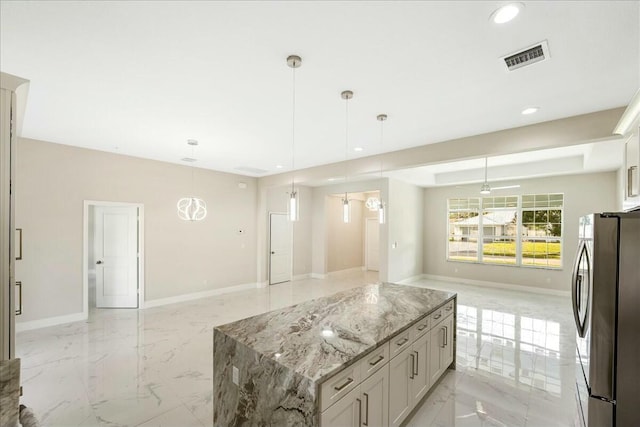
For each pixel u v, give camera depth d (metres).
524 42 1.91
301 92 2.65
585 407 2.14
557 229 6.46
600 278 1.96
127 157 5.13
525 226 6.87
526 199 6.88
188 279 5.94
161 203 5.56
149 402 2.51
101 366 3.13
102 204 4.85
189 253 5.96
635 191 2.32
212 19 1.71
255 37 1.88
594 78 2.35
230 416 1.89
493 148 3.68
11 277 1.60
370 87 2.55
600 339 1.96
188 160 5.48
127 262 5.28
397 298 2.93
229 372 1.91
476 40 1.89
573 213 6.23
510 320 4.72
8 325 1.58
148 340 3.84
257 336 1.92
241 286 6.88
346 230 9.48
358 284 7.51
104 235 5.27
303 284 7.53
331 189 8.20
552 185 6.49
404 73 2.32
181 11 1.64
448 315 3.01
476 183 7.48
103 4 1.58
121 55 2.08
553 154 5.42
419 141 4.14
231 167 6.09
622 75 2.29
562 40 1.87
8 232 1.59
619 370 1.91
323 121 3.38
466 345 3.76
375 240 9.84
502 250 7.17
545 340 3.92
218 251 6.45
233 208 6.75
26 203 4.15
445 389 2.77
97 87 2.56
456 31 1.80
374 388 1.83
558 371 3.10
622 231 1.92
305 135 3.90
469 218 7.72
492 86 2.51
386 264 6.79
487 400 2.59
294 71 2.30
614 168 5.57
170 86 2.54
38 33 1.82
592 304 1.98
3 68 2.24
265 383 1.63
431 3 1.57
